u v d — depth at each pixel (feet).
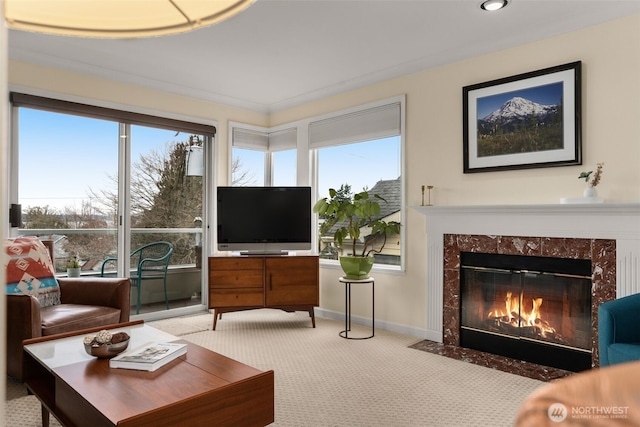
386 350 11.94
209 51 12.44
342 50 12.37
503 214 11.35
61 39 11.60
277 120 18.20
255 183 18.45
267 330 14.10
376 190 14.98
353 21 10.57
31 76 12.48
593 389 0.74
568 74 10.45
